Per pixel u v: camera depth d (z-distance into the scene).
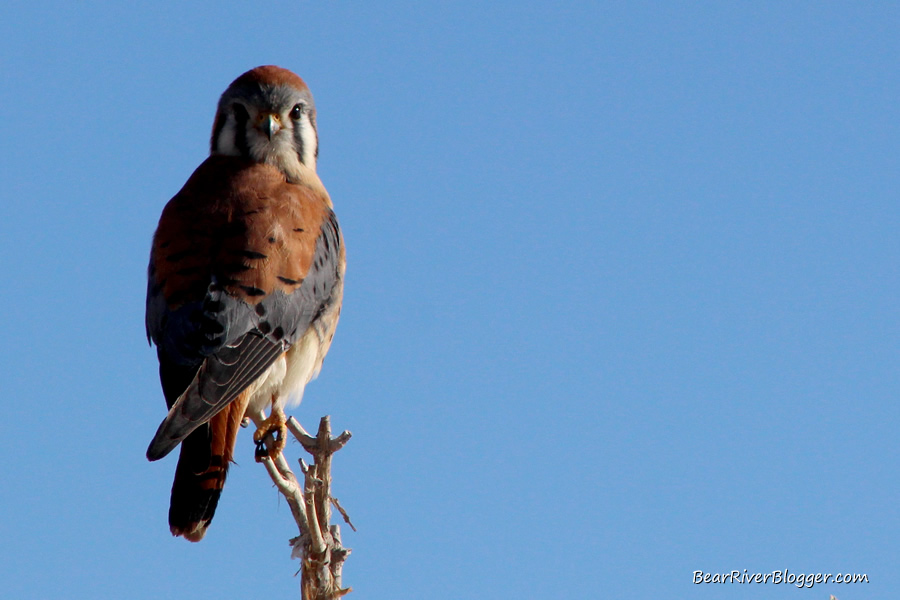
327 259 10.76
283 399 10.46
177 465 9.18
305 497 8.39
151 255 10.60
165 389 9.75
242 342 9.79
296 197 10.88
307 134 11.83
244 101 11.65
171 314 9.93
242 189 10.84
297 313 10.23
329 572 8.43
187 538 8.92
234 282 9.97
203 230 10.36
